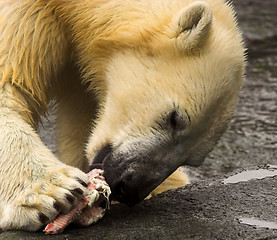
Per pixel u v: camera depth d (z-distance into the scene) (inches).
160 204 330.0
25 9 349.4
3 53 340.2
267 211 313.4
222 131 339.6
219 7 359.9
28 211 288.2
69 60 379.6
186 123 321.1
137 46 341.1
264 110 608.7
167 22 337.1
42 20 352.5
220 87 329.7
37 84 353.7
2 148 306.8
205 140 332.8
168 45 331.6
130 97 331.6
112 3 352.5
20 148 307.6
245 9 1034.1
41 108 367.6
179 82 324.8
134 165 317.7
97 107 388.8
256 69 747.4
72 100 404.2
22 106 334.6
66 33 366.6
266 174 370.0
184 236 285.6
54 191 288.4
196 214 312.2
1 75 336.8
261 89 672.4
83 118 408.5
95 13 355.3
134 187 315.9
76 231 293.3
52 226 287.7
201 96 323.3
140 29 340.5
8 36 343.0
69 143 416.8
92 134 348.2
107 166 323.0
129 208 326.3
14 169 300.8
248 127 565.6
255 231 289.0
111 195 319.3
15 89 340.5
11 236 287.9
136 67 336.5
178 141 324.5
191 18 327.9
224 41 339.6
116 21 349.7
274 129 558.3
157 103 324.5
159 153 322.3
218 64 331.6
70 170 299.1
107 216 313.6
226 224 297.6
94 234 289.6
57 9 358.3
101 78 362.9
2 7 349.7
